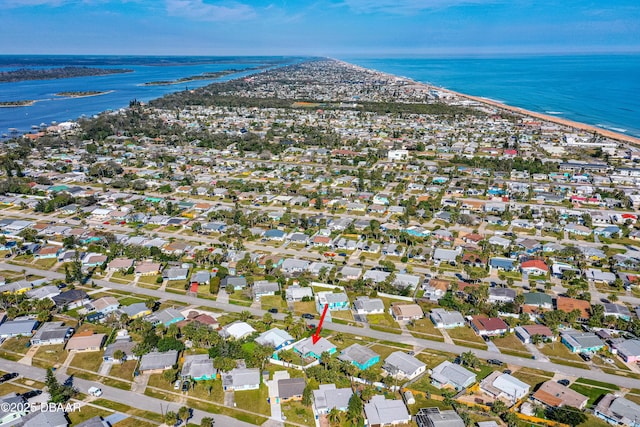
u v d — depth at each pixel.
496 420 97.62
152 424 94.44
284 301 146.88
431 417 95.88
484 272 163.00
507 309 140.00
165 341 118.25
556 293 152.50
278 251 183.00
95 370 111.62
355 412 96.31
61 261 173.12
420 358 118.75
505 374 110.12
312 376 109.06
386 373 112.50
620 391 107.12
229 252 178.38
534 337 124.88
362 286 152.12
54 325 129.38
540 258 176.88
